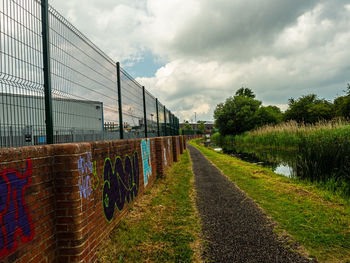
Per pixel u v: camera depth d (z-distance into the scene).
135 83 6.62
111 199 3.41
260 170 9.25
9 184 1.64
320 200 5.11
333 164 6.86
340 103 20.91
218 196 5.60
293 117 26.45
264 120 35.44
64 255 2.20
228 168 10.23
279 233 3.44
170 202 5.06
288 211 4.39
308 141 8.60
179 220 4.02
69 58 2.95
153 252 2.91
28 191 1.84
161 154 7.79
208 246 3.08
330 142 7.61
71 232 2.20
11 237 1.64
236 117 37.28
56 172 2.21
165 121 12.94
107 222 3.19
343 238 3.23
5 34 1.92
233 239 3.28
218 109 41.94
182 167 10.91
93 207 2.69
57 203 2.21
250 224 3.80
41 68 2.38
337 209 4.46
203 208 4.69
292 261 2.69
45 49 2.44
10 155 1.67
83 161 2.42
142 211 4.38
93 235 2.63
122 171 4.06
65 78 2.82
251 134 27.20
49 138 2.40
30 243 1.83
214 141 49.47
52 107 2.52
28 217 1.82
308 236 3.32
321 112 24.20
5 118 1.89
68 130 2.83
